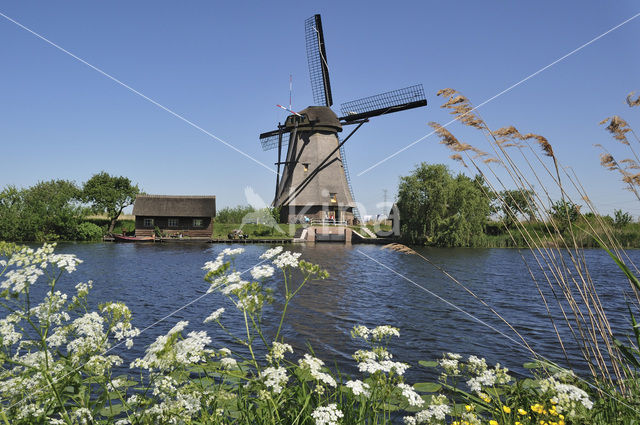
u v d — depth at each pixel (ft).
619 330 31.30
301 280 58.03
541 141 11.91
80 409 7.81
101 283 53.47
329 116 145.48
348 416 9.08
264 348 26.03
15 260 8.86
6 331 8.44
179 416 7.89
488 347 27.30
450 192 129.39
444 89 13.44
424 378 20.44
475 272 69.67
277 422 8.29
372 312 38.29
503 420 9.95
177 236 145.89
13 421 7.42
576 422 8.79
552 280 59.77
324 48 143.84
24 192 152.46
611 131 12.47
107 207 155.94
